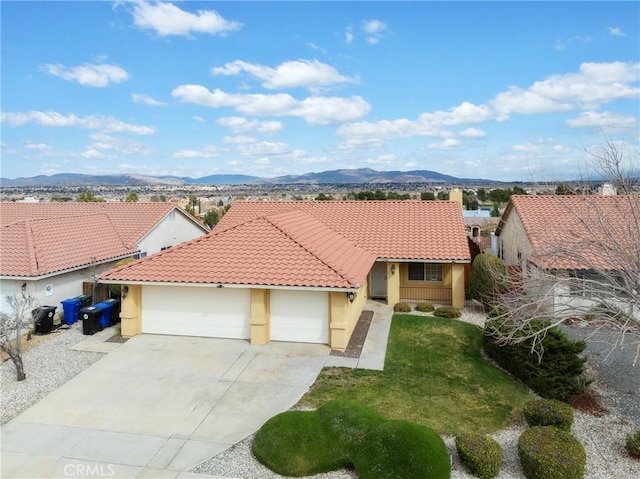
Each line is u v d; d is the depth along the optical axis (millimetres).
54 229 21359
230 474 8695
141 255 26844
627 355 15086
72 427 10305
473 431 10336
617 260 11836
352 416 9641
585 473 8891
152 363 13844
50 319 16844
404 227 23844
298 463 8727
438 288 21781
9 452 9359
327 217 25828
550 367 12031
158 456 9227
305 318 15539
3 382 12656
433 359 14602
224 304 16016
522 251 22578
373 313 20031
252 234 17422
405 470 8203
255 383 12477
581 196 14391
